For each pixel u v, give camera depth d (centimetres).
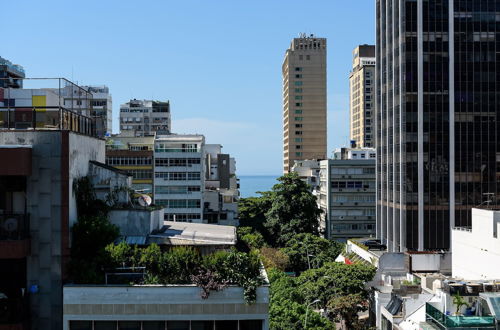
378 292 5525
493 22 9062
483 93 9025
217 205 10844
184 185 10175
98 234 1978
